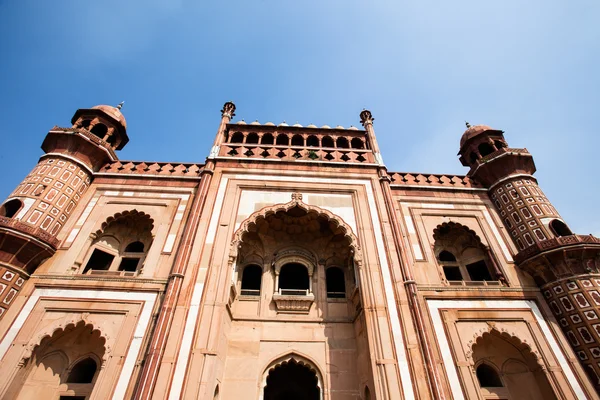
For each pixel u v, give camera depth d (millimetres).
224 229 10305
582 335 9195
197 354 7801
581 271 9883
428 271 10641
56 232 10352
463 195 12938
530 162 12898
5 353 8125
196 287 8961
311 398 10703
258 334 10031
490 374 9812
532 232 11172
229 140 13445
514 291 10328
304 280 12406
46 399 8305
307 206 11219
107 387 7777
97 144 12094
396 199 12484
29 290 9156
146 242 11445
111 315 8984
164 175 12578
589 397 8461
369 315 8867
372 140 13898
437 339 9211
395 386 7688
